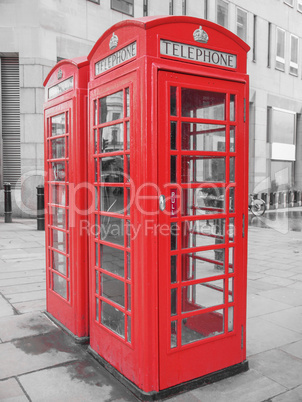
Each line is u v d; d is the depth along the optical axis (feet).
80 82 11.32
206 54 9.15
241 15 62.90
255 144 65.51
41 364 10.41
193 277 10.35
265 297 16.65
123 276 9.66
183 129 10.05
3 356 10.84
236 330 10.11
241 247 10.09
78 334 11.80
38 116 43.45
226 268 9.82
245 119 9.89
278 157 71.10
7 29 42.09
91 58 10.59
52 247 13.75
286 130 73.00
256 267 22.43
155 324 8.68
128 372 9.36
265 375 10.06
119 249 9.59
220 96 9.65
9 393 8.97
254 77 64.85
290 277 20.11
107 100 9.97
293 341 12.17
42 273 19.99
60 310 13.07
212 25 9.17
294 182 75.61
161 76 8.44
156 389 8.81
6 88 44.65
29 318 13.78
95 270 10.75
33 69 42.65
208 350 9.61
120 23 9.07
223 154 9.49
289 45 71.87
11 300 15.76
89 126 10.82
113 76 9.45
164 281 8.76
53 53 43.45
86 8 45.24
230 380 9.77
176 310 9.06
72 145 11.64
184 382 9.24
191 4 55.52
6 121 45.06
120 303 9.78
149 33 8.32
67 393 9.02
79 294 11.71
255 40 65.05
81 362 10.56
